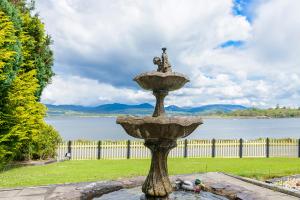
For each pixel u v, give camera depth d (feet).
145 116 21.56
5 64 45.09
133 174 40.70
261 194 27.43
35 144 58.65
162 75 22.38
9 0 59.36
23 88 52.26
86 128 248.73
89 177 38.50
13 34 48.39
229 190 28.45
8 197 26.09
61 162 58.85
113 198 26.45
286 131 232.53
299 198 26.48
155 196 23.76
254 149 73.92
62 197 25.59
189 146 71.61
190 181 31.42
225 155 72.59
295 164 55.11
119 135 157.79
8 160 52.39
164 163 24.18
